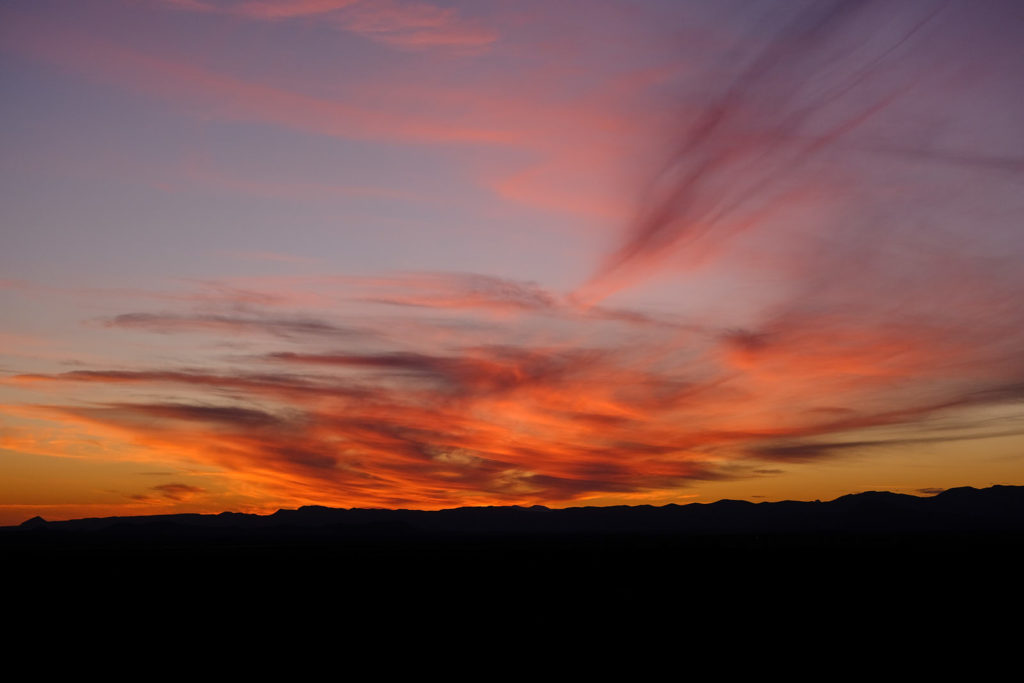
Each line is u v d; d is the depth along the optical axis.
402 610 39.47
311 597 46.19
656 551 100.00
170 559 88.31
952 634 30.16
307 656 27.38
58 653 28.30
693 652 27.28
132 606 42.47
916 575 55.53
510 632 31.95
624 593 46.19
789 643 28.73
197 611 40.12
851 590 46.78
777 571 61.25
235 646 29.52
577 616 36.44
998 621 33.12
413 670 24.81
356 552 107.88
